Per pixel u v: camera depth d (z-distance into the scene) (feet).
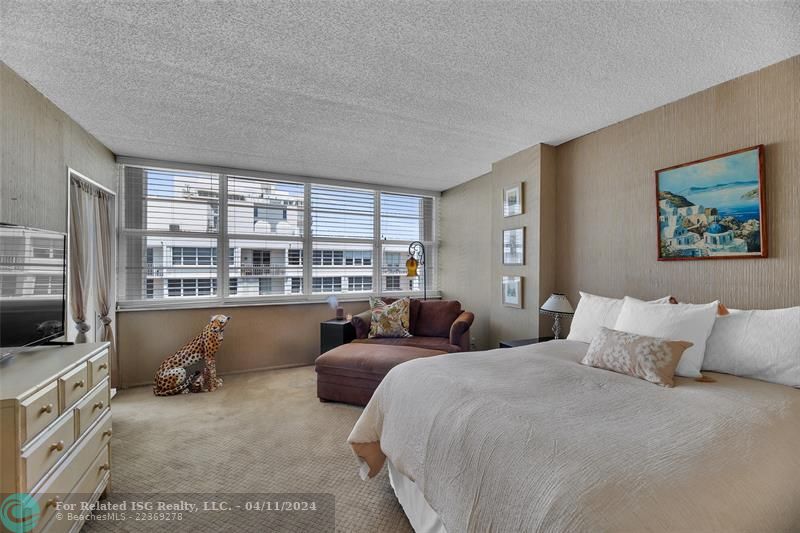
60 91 7.70
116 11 5.35
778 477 3.34
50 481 4.41
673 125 8.27
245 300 13.82
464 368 5.97
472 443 4.00
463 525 3.67
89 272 10.10
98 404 5.74
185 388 11.15
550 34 5.91
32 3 5.15
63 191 8.62
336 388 10.21
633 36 5.94
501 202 12.65
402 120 9.36
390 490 6.22
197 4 5.23
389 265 16.69
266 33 5.91
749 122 7.01
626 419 4.05
